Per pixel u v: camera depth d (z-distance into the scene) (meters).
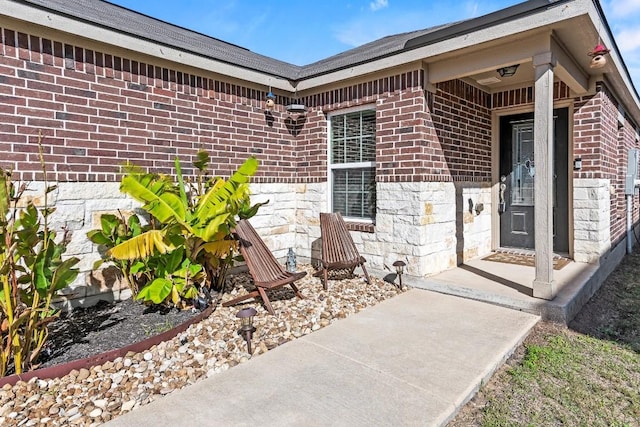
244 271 5.77
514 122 6.54
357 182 5.81
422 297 4.56
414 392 2.52
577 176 5.66
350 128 5.85
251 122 5.71
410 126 4.95
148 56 4.52
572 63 4.71
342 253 5.14
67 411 2.37
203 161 4.76
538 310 3.92
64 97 3.90
